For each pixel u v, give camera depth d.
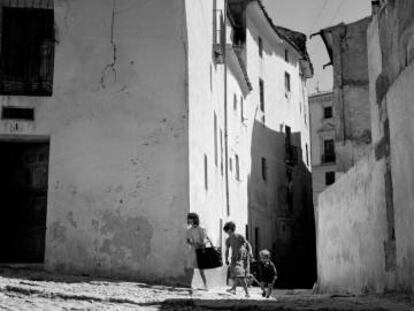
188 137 13.68
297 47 37.22
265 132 31.84
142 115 13.73
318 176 37.22
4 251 13.92
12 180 14.23
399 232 10.93
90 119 13.65
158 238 13.19
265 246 30.44
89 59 13.90
